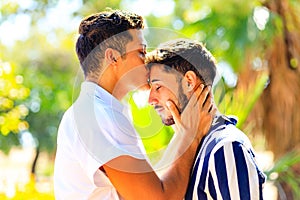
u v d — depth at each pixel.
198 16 6.04
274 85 4.92
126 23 2.18
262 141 5.00
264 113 4.91
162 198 2.09
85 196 2.16
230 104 4.24
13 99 6.42
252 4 4.95
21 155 9.84
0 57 6.77
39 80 9.58
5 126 6.41
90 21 2.20
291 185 4.31
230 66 4.87
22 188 4.77
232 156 2.13
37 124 9.37
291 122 4.89
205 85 2.26
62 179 2.22
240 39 4.88
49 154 9.56
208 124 2.25
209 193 2.16
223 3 5.00
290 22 4.94
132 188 2.06
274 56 4.91
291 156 4.53
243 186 2.11
